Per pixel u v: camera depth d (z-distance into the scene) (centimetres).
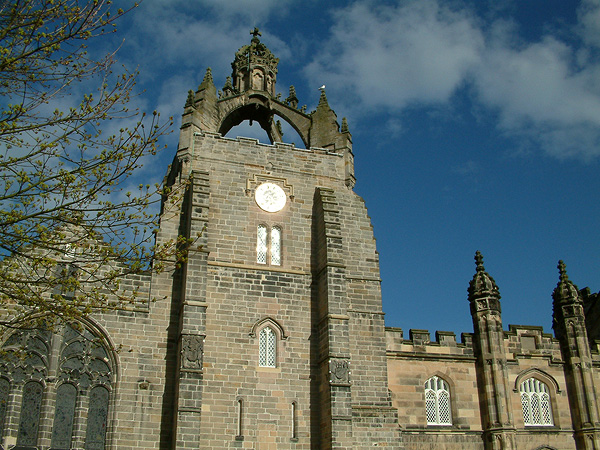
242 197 4278
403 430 4172
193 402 3431
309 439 3706
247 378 3741
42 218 2144
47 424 3341
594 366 4775
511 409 4375
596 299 5556
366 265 4297
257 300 3975
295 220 4338
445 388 4438
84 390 3478
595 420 4506
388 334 4422
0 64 1998
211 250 4041
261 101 5006
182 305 3684
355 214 4472
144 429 3478
